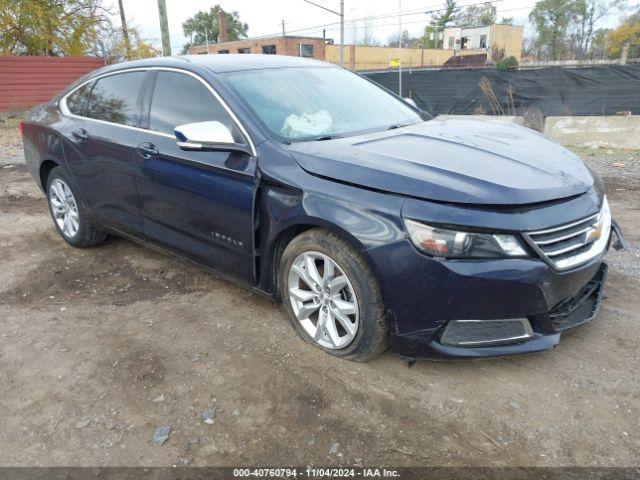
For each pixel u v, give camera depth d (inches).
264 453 95.4
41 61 752.3
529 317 104.7
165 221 152.3
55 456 96.5
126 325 141.3
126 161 157.6
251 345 129.0
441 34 2301.9
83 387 115.7
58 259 190.1
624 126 391.2
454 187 102.1
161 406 108.6
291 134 130.8
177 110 146.9
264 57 164.1
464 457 92.8
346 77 169.0
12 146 480.4
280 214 119.6
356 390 110.7
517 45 2073.1
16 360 126.7
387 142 127.4
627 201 237.5
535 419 101.1
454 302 100.5
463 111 571.2
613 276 159.0
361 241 105.3
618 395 106.6
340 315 116.6
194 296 156.9
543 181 108.0
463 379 113.4
